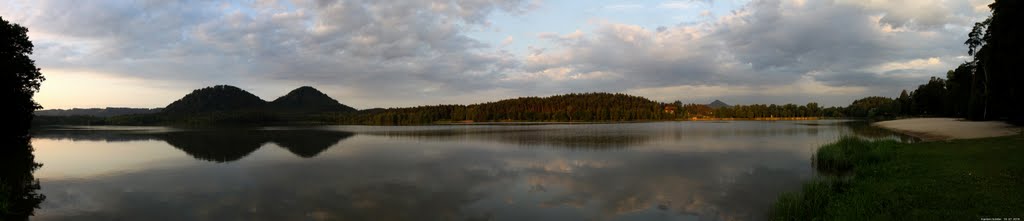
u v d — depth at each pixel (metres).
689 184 19.75
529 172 24.12
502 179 21.84
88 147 46.59
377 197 17.88
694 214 14.66
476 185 20.28
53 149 43.97
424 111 199.12
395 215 15.05
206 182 21.78
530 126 110.81
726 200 16.44
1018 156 17.00
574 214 14.94
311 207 16.27
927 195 12.09
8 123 36.16
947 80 92.50
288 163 29.38
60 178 23.53
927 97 105.69
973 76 63.03
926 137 42.00
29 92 39.69
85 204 17.12
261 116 191.38
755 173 22.45
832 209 12.10
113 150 42.19
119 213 15.68
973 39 56.56
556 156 32.28
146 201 17.55
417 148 40.78
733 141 45.19
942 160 18.42
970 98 63.91
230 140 56.38
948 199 11.41
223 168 27.08
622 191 18.45
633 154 33.00
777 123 117.25
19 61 36.56
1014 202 10.47
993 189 11.83
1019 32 34.03
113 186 20.94
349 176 23.25
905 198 12.07
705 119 196.25
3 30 34.72
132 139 61.50
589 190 18.78
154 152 39.22
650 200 16.73
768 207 15.23
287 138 60.47
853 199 12.70
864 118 163.50
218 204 16.88
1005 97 44.81
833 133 58.47
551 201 16.84
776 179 20.52
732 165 25.75
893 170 17.41
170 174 24.59
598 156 31.95
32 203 17.34
